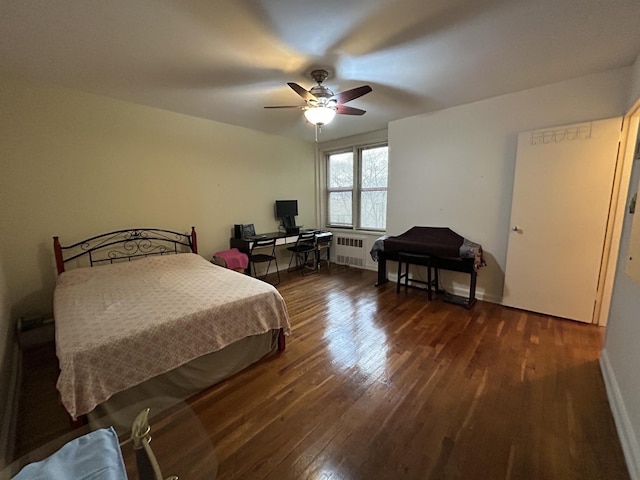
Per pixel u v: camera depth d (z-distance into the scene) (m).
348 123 4.04
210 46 1.96
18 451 1.41
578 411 1.62
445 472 1.27
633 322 1.54
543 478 1.24
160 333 1.64
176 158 3.55
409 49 2.02
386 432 1.50
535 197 2.84
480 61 2.21
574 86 2.58
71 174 2.80
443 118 3.43
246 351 2.09
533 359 2.15
